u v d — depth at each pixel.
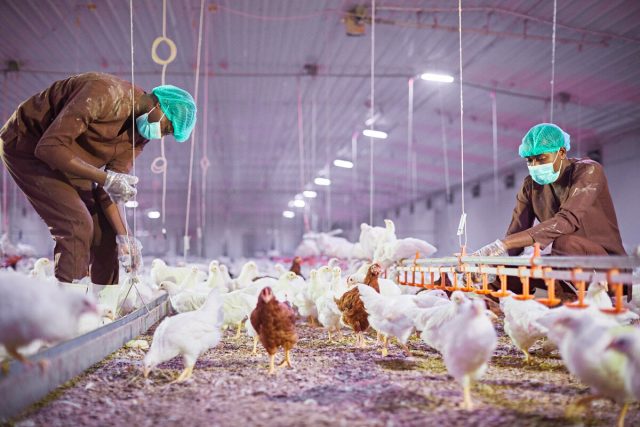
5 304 3.44
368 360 5.55
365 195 42.78
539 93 17.14
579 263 4.45
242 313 7.07
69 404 3.89
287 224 48.84
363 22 13.59
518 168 25.31
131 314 7.01
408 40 15.32
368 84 19.55
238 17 13.86
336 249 15.27
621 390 3.35
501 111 19.55
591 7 11.71
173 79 18.88
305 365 5.31
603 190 6.71
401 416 3.58
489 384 4.45
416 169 32.09
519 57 15.05
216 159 32.69
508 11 12.70
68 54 16.03
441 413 3.65
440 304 5.50
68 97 5.95
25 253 18.88
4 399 3.38
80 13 13.26
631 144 18.42
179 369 5.14
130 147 6.39
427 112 21.70
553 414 3.64
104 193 6.55
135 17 13.59
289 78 19.00
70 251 5.96
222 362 5.52
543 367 5.12
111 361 5.46
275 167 35.66
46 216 6.04
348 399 4.02
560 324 3.64
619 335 3.32
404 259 8.91
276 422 3.47
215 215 47.38
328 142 28.98
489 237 28.78
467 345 3.68
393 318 5.49
